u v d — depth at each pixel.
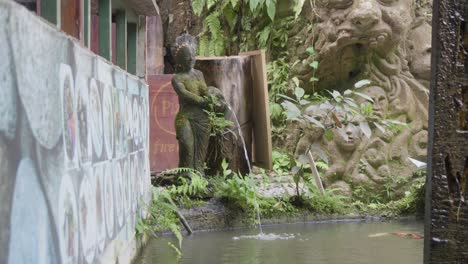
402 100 9.51
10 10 1.88
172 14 13.18
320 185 8.43
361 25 8.91
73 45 2.79
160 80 9.21
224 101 7.92
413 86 9.70
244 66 8.73
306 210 7.99
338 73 9.77
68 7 3.25
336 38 9.23
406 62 9.74
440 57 2.66
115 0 5.58
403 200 8.47
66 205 2.58
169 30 13.19
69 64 2.70
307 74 9.95
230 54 11.95
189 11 12.94
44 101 2.25
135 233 5.37
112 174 4.02
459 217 2.69
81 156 2.94
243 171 8.57
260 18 11.29
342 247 5.84
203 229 7.16
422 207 8.30
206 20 12.08
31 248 2.05
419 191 8.32
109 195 3.85
